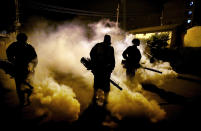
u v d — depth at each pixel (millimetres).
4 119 2801
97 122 2844
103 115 3117
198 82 5750
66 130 2564
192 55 7992
